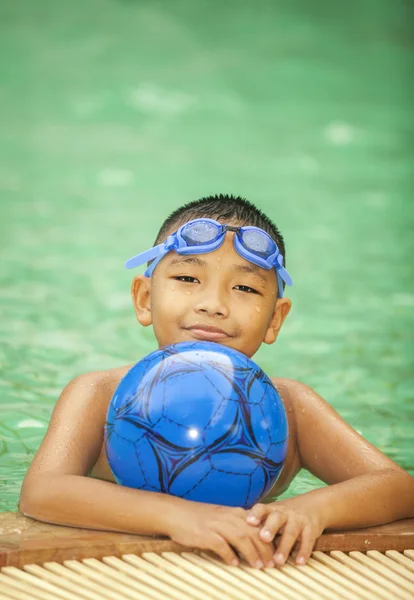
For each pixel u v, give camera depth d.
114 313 8.06
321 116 16.58
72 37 19.41
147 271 4.46
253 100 17.23
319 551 3.63
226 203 4.54
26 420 5.51
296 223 11.51
